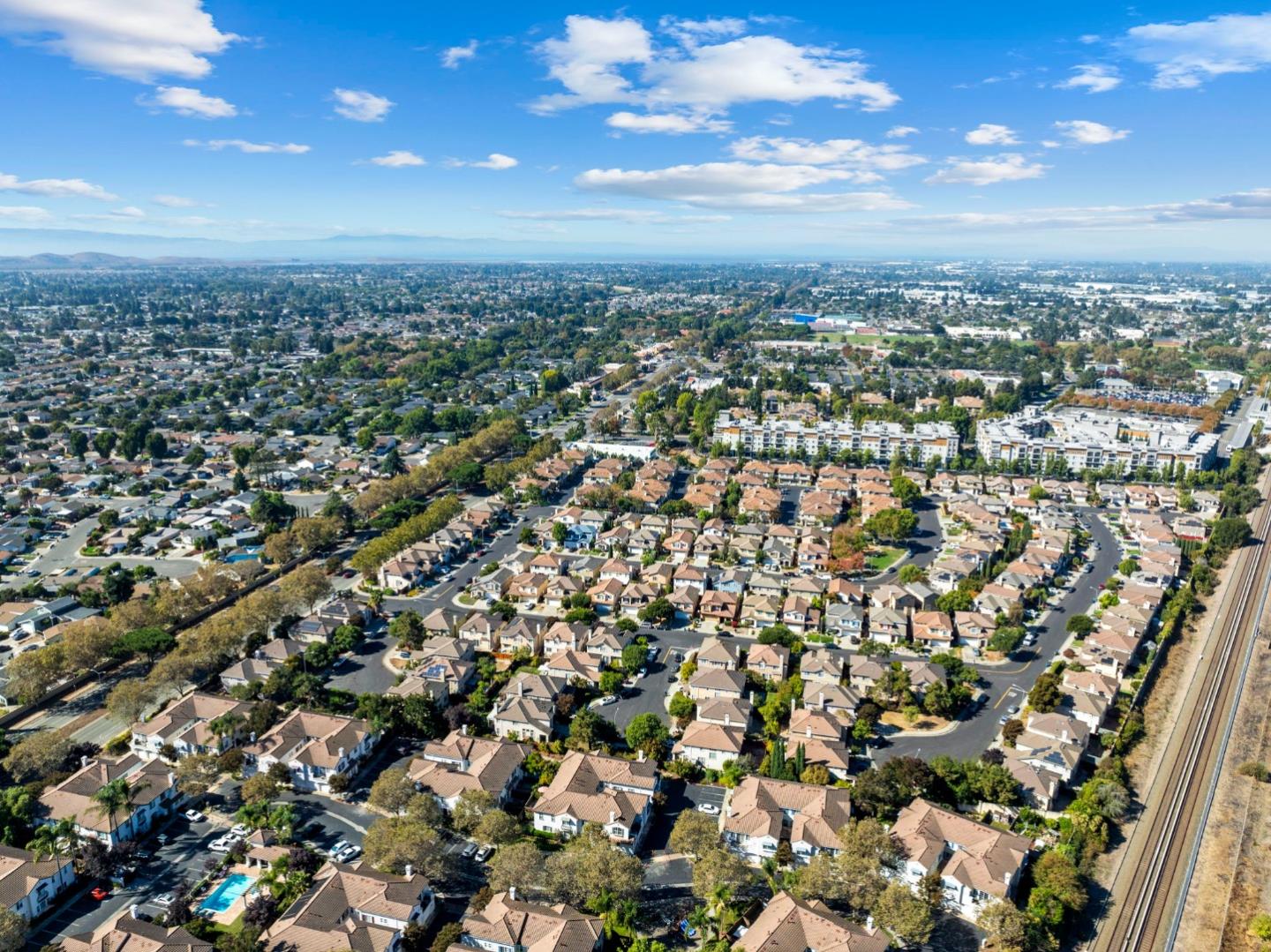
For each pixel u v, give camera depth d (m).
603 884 113.00
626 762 142.88
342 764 146.00
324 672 184.75
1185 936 113.69
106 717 166.50
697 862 118.81
